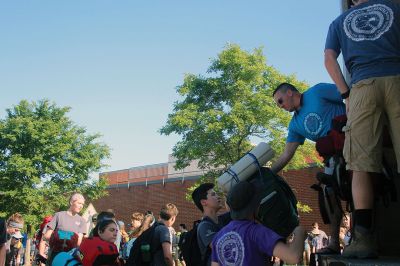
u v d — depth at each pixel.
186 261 4.53
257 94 23.98
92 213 11.35
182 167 26.20
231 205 3.06
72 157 33.25
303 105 4.16
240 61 24.55
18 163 30.56
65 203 32.66
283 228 3.53
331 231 3.54
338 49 3.19
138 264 5.48
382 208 3.30
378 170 2.83
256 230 2.90
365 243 2.76
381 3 3.06
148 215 7.16
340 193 3.20
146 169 54.59
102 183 35.88
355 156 2.87
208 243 4.24
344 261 2.58
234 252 2.92
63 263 4.70
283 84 4.22
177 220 43.12
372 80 2.89
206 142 24.42
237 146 24.55
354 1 3.31
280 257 2.76
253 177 3.78
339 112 4.03
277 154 23.61
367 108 2.89
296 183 31.48
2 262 5.11
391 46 2.93
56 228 7.22
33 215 30.59
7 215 30.95
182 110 24.64
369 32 3.00
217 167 26.20
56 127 32.75
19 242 12.66
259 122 23.88
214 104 25.44
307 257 14.48
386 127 3.04
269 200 3.52
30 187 31.41
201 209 4.76
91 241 4.79
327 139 3.32
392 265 2.35
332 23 3.22
